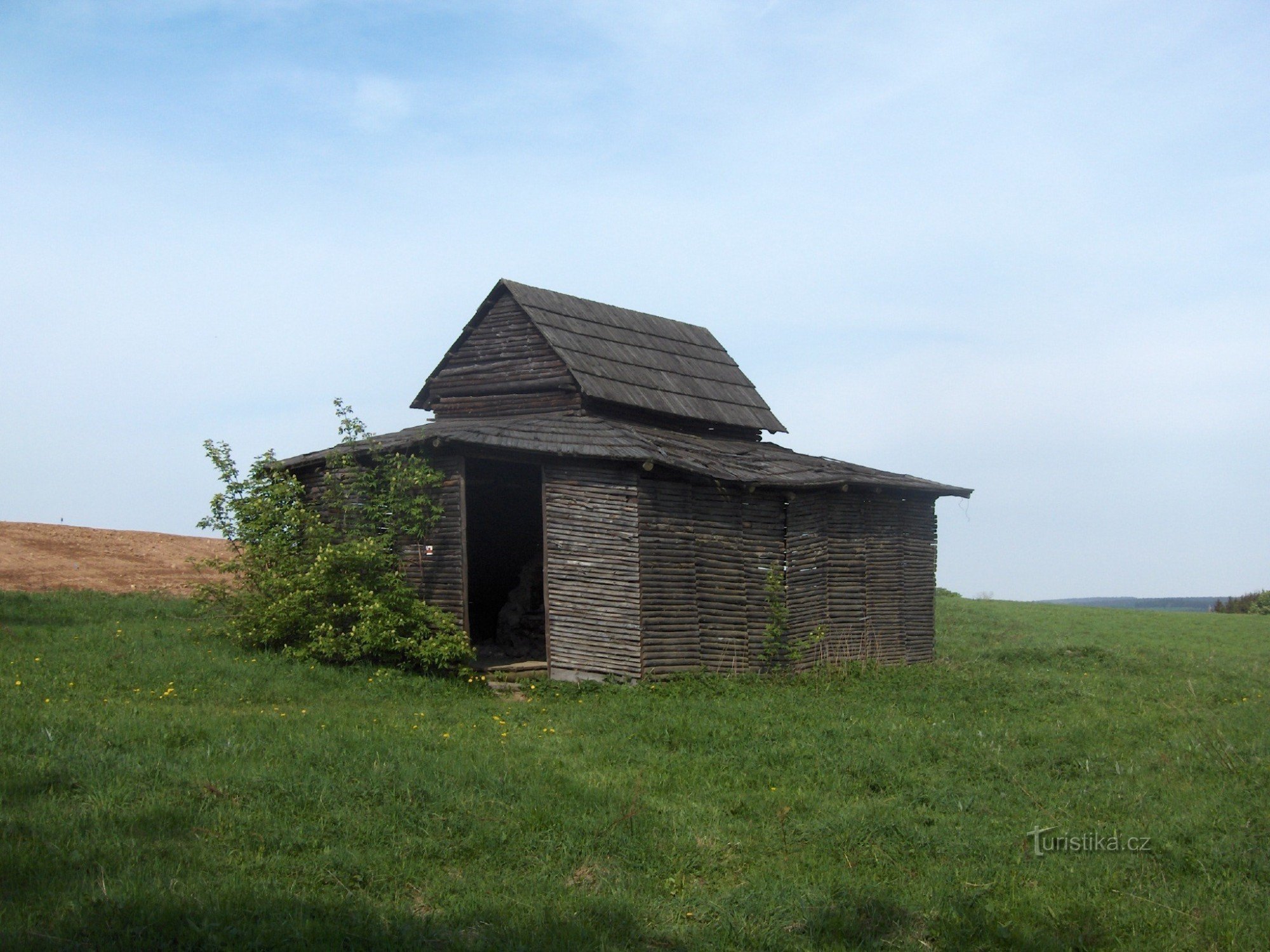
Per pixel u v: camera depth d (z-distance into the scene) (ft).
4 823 27.81
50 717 38.37
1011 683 65.67
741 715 50.98
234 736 38.32
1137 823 35.45
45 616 66.44
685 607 61.31
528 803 33.78
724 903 27.84
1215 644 100.94
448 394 82.33
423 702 52.70
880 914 27.61
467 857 29.91
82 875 25.20
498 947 24.20
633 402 76.95
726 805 36.35
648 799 36.22
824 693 60.54
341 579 60.59
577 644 60.64
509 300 79.41
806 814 35.78
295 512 63.62
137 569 96.68
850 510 74.13
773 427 88.84
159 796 31.12
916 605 79.25
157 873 25.75
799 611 69.00
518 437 62.18
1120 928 27.20
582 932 25.26
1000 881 30.25
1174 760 43.93
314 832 29.91
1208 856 31.89
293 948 22.86
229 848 28.27
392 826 30.83
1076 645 87.51
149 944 22.26
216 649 59.26
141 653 55.77
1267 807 36.70
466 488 73.26
